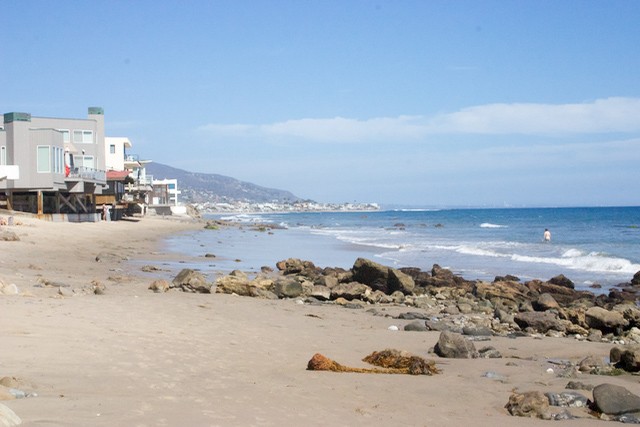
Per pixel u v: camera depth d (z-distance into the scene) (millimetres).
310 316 19719
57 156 59594
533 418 9195
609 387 9727
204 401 8812
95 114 77500
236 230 92125
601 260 43062
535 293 28312
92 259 35594
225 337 14508
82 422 7035
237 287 24438
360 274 30031
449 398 10242
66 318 14500
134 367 10680
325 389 10367
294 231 96312
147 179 114500
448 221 147250
